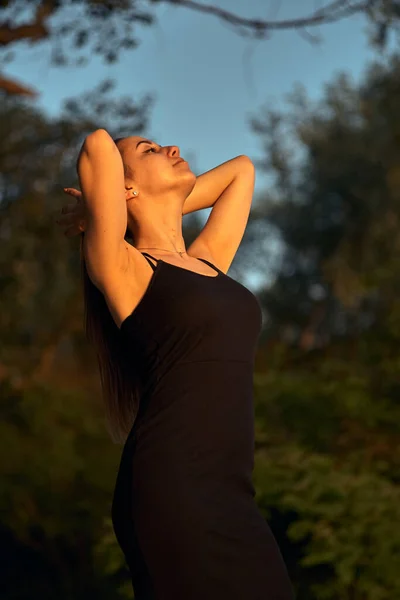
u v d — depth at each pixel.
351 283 36.12
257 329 4.08
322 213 40.28
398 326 9.16
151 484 3.72
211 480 3.74
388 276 10.32
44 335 19.91
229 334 3.90
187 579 3.64
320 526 6.68
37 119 18.48
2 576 10.77
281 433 8.23
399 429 8.32
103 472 11.40
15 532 11.04
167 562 3.67
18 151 18.41
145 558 3.72
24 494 11.39
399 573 6.63
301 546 6.91
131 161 4.27
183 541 3.65
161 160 4.24
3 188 18.69
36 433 12.98
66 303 20.23
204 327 3.87
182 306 3.86
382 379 8.94
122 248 3.92
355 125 39.88
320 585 6.84
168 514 3.67
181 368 3.85
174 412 3.79
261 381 8.47
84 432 12.88
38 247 18.95
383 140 36.53
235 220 4.82
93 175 3.82
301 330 41.88
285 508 6.78
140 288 3.97
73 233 4.27
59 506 11.12
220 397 3.82
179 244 4.28
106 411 4.44
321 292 41.47
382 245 36.56
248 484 3.86
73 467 11.64
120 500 3.86
